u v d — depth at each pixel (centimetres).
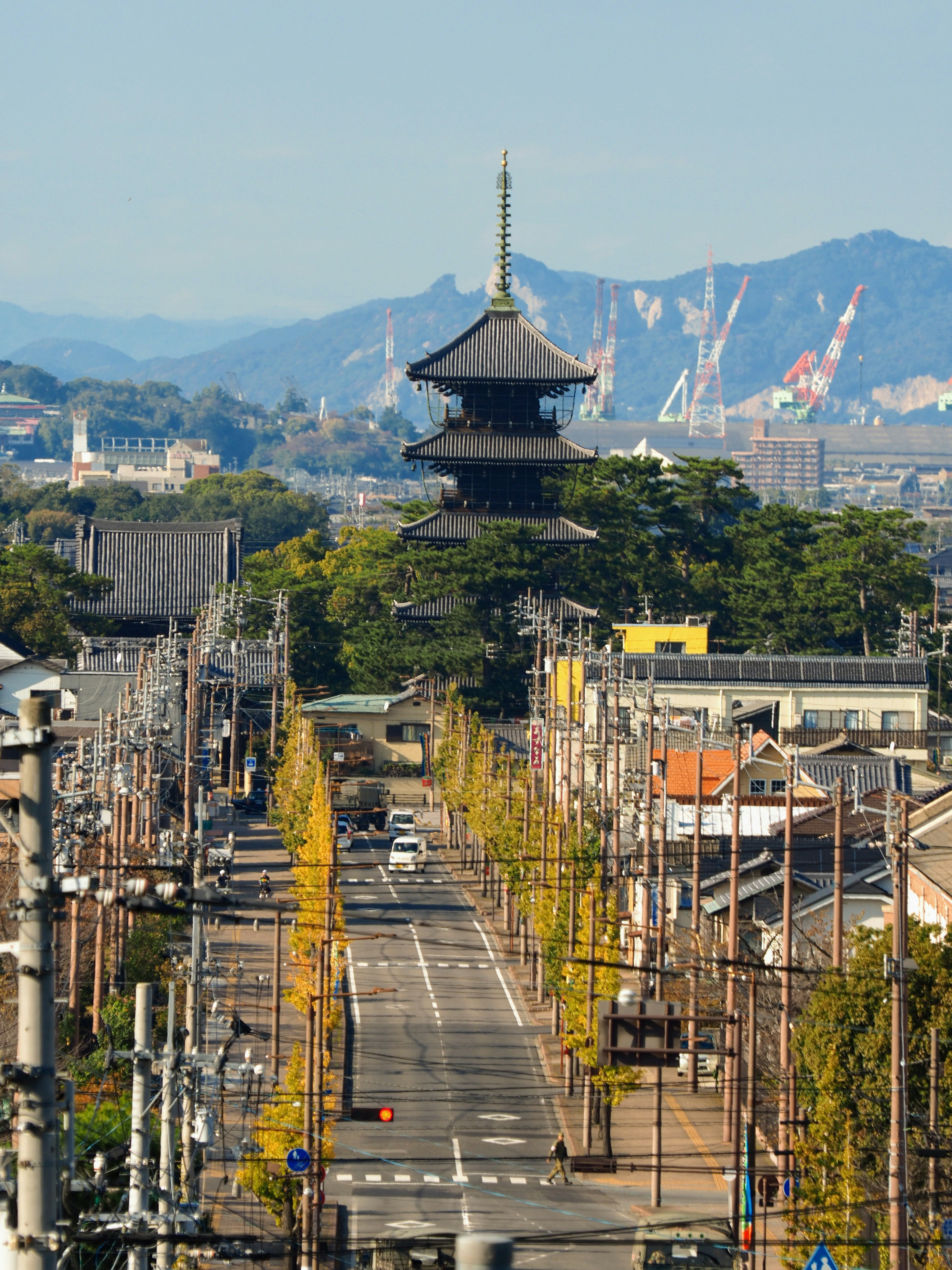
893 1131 17300
